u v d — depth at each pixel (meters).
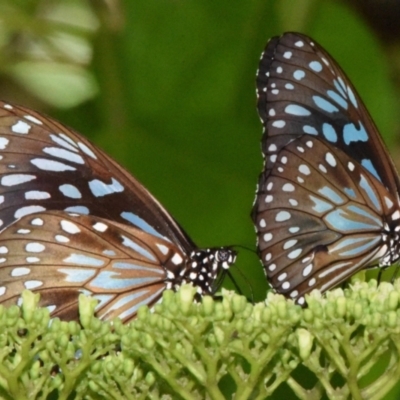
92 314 0.92
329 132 0.96
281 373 0.92
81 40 1.03
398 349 0.92
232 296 0.92
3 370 0.92
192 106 1.01
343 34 1.01
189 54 1.01
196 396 0.92
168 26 1.01
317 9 1.01
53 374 0.93
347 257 0.96
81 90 1.04
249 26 1.01
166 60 1.01
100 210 0.96
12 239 0.95
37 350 0.92
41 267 0.95
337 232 0.95
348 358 0.92
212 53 1.01
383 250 0.96
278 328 0.92
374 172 0.96
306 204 0.95
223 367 0.92
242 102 1.01
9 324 0.92
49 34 1.02
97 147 0.96
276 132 0.95
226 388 0.95
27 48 1.03
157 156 1.01
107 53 1.01
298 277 0.95
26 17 1.02
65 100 1.04
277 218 0.95
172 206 1.00
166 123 1.01
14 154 0.95
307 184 0.95
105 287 0.95
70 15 1.03
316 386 0.92
